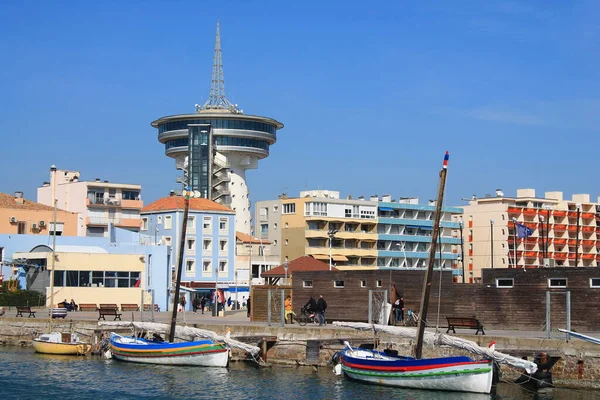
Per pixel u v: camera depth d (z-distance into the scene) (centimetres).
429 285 5997
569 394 5447
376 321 7231
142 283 11650
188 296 12738
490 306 6862
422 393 5559
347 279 7519
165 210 15825
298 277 7806
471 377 5462
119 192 18662
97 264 11356
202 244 15750
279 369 6650
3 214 14100
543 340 5756
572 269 6481
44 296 10981
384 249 19175
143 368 6775
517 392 5547
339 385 5906
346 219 18725
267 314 7850
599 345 5550
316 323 7400
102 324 7994
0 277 11450
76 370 6700
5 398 5647
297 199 18625
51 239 12381
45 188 19175
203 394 5675
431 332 6091
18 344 8606
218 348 6694
